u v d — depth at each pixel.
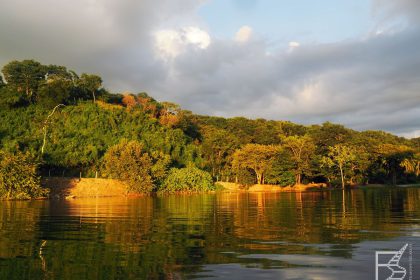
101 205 36.03
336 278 9.83
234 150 87.25
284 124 125.94
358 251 12.89
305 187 82.88
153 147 79.25
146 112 103.69
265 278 9.80
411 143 148.88
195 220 22.25
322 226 19.17
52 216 24.80
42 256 12.28
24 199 47.78
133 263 11.34
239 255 12.36
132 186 56.19
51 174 65.25
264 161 79.00
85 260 11.74
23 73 91.56
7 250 13.22
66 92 90.38
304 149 85.94
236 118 135.25
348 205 33.34
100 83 104.81
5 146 59.25
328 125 102.06
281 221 21.47
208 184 68.88
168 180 63.50
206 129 109.62
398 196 47.03
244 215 25.17
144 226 19.41
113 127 83.19
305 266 10.93
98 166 68.88
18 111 83.56
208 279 9.71
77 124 81.00
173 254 12.53
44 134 70.69
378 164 98.00
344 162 85.94
